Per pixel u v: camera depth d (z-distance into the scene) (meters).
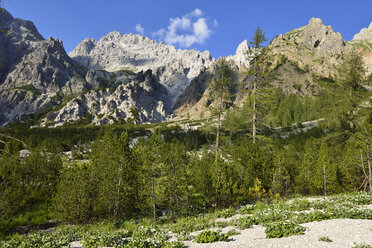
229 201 16.14
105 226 13.77
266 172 18.38
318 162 22.11
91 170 16.73
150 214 16.91
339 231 7.69
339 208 10.30
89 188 15.95
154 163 15.26
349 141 23.34
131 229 12.52
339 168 22.75
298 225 8.34
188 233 9.93
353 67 24.88
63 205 15.45
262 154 19.08
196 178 17.91
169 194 15.06
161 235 9.56
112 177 16.27
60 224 16.08
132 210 17.17
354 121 24.02
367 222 8.50
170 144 16.34
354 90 24.98
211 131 25.70
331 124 25.22
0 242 10.04
